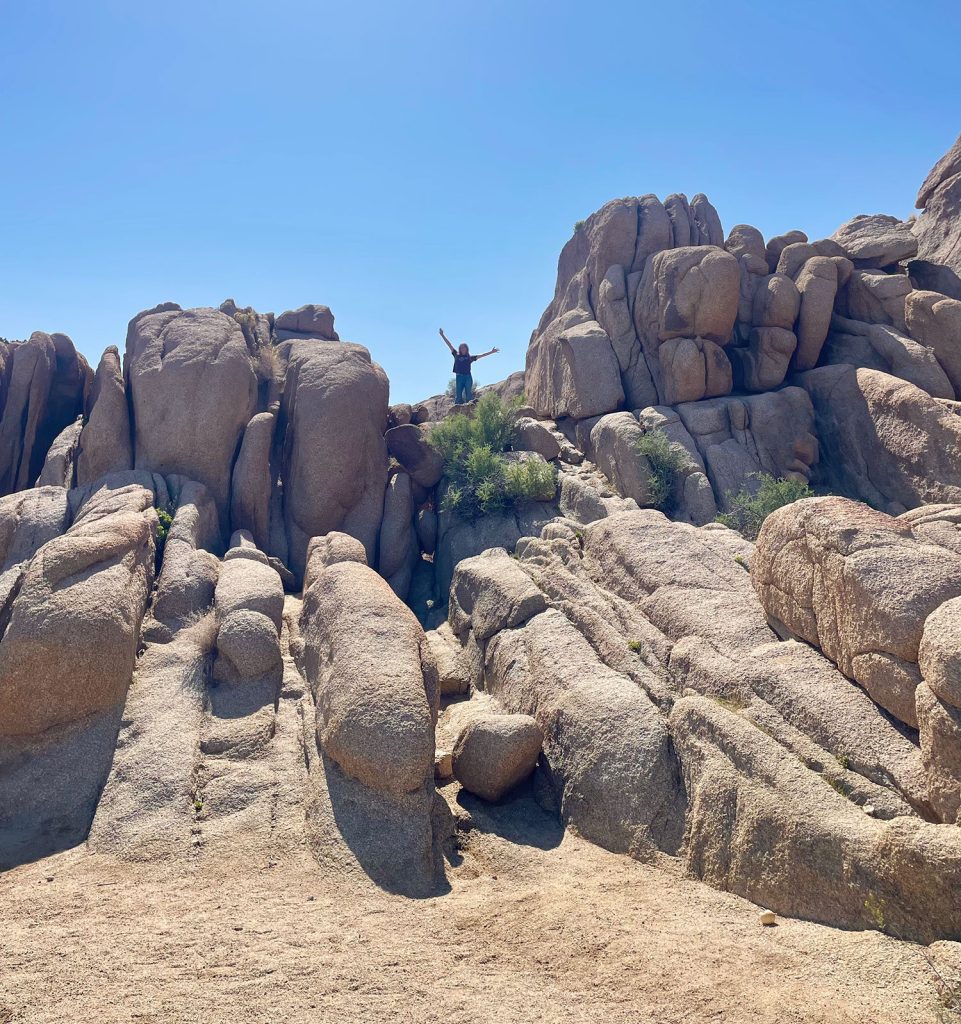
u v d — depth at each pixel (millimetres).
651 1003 5828
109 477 16656
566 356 23188
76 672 10312
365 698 9352
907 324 21047
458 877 8281
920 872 6551
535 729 9867
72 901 7348
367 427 19406
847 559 9242
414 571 19562
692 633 10953
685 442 19812
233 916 7043
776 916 7270
